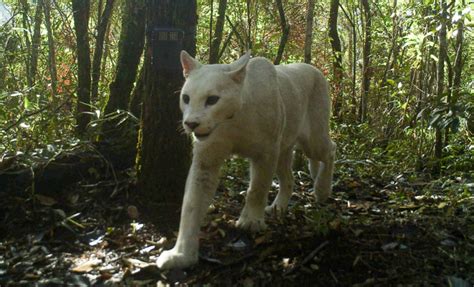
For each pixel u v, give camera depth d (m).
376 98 3.81
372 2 4.65
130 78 2.41
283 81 1.94
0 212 1.93
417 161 2.89
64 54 3.53
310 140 2.19
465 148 3.04
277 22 3.84
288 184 2.08
